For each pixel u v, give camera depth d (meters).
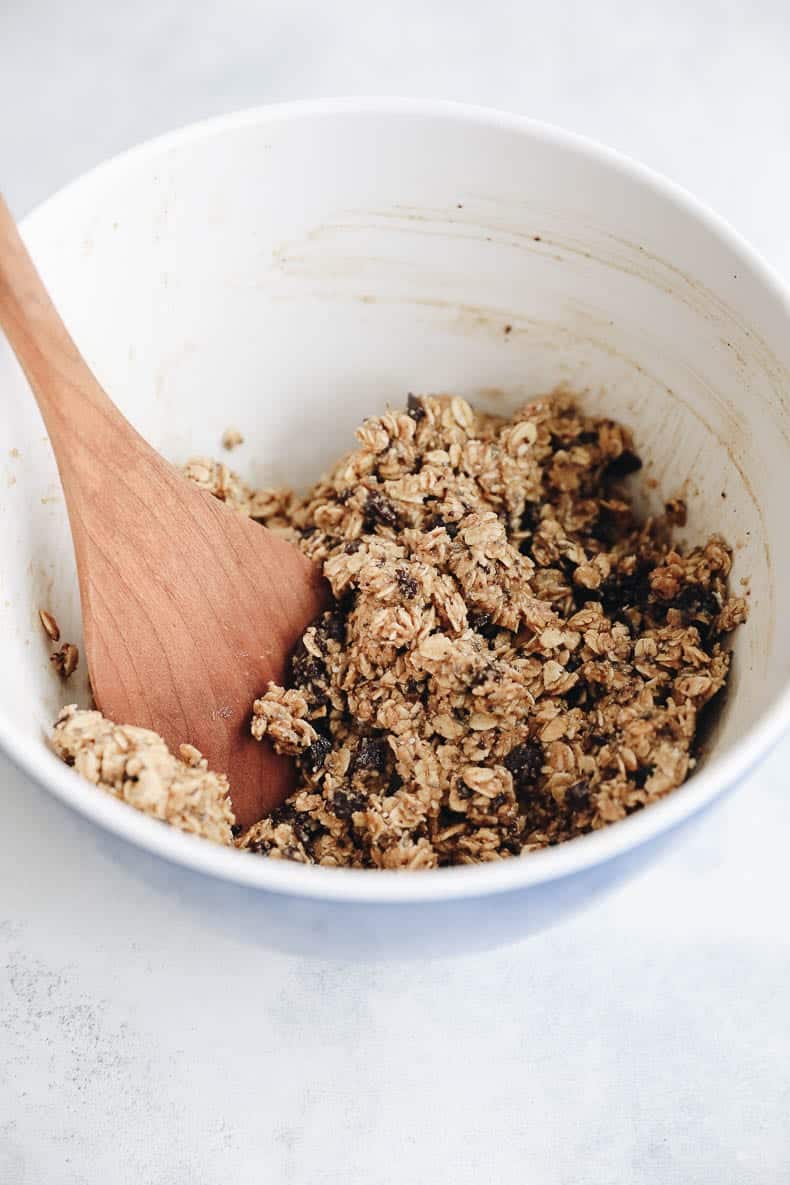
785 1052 0.46
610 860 0.37
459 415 0.51
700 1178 0.45
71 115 0.62
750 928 0.48
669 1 0.67
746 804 0.50
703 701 0.45
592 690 0.46
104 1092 0.45
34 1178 0.44
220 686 0.46
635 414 0.51
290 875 0.36
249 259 0.50
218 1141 0.45
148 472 0.44
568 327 0.50
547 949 0.48
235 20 0.66
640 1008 0.47
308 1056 0.46
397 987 0.47
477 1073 0.46
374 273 0.51
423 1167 0.45
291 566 0.47
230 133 0.47
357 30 0.66
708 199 0.61
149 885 0.40
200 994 0.47
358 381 0.53
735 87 0.65
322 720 0.47
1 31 0.65
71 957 0.47
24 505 0.45
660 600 0.48
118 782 0.40
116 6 0.66
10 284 0.41
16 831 0.49
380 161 0.48
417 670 0.46
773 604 0.44
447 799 0.45
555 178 0.47
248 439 0.53
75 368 0.42
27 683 0.43
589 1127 0.45
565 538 0.50
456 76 0.65
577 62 0.65
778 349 0.45
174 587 0.45
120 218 0.46
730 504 0.48
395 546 0.48
